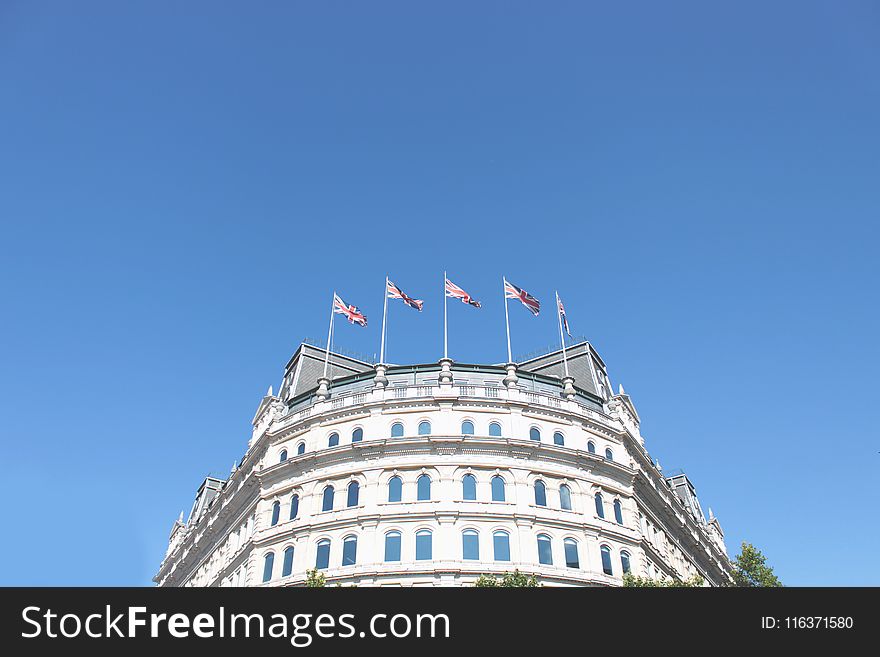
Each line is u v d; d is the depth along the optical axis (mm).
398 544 60594
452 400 67188
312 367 82438
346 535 62000
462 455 64375
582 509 64500
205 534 83812
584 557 62094
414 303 76125
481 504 62094
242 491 73375
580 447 68312
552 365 84812
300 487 66438
